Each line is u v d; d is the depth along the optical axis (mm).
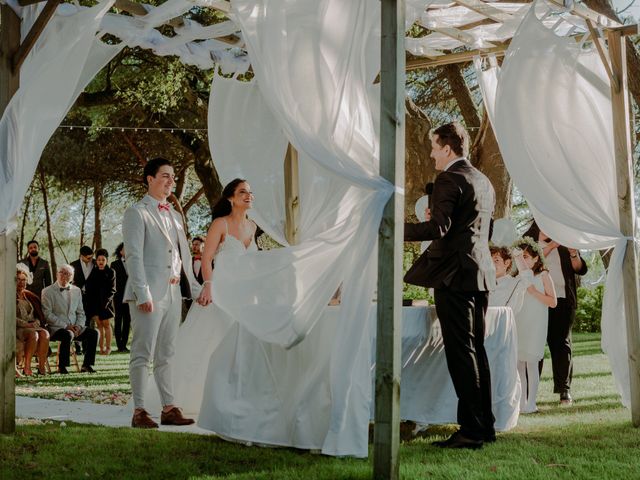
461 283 4633
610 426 5484
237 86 6387
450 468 4066
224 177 6305
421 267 4797
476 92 17422
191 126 18391
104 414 6109
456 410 5230
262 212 6184
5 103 4812
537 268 6188
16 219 4809
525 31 5641
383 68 4047
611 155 5902
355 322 4391
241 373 4883
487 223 4812
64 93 4809
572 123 5820
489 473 3965
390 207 4023
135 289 5418
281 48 4352
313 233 5051
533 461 4254
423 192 12070
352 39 4488
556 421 5762
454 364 4680
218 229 5711
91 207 31109
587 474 3934
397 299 3980
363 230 4094
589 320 17062
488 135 11367
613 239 6203
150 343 5523
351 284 4371
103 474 3959
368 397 4543
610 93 5980
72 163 21766
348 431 4449
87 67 5180
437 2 5754
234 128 6344
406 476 3928
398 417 3932
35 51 4891
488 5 5863
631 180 5840
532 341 6125
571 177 5754
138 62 17000
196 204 29656
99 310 12617
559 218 5738
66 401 6922
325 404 4605
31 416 5965
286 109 4309
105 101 16438
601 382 8180
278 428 4707
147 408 6090
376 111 5488
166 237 5660
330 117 4363
